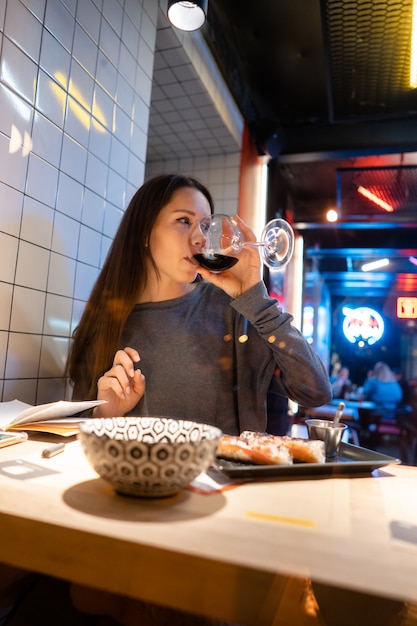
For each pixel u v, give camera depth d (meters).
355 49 2.22
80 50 1.42
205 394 1.29
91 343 1.34
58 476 0.61
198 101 2.38
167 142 2.82
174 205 1.34
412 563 0.40
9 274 1.19
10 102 1.15
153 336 1.35
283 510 0.52
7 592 0.67
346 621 0.35
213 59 2.39
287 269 4.25
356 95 2.64
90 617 0.64
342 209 4.10
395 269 6.06
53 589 0.68
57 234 1.36
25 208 1.22
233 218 1.20
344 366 7.41
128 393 1.02
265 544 0.42
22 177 1.21
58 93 1.33
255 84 2.69
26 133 1.21
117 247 1.38
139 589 0.41
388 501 0.56
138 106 1.80
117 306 1.33
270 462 0.65
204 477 0.64
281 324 1.12
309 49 2.33
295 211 4.43
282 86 2.67
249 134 3.02
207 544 0.42
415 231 4.73
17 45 1.17
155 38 1.92
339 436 0.78
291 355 1.11
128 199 1.75
